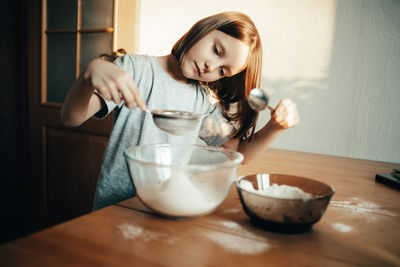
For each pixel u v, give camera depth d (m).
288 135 1.52
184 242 0.45
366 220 0.58
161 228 0.50
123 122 0.96
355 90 1.37
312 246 0.46
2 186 2.18
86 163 1.72
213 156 0.65
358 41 1.34
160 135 0.97
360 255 0.44
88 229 0.48
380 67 1.31
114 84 0.61
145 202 0.52
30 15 1.85
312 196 0.56
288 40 1.46
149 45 1.78
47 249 0.41
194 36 0.87
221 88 1.07
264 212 0.49
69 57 1.80
